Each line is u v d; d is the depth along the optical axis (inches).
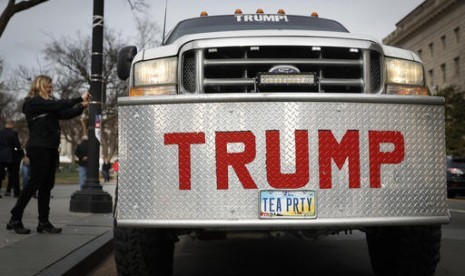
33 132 250.1
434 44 2282.2
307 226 132.1
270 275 209.2
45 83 255.8
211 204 133.3
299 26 223.0
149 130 136.6
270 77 146.3
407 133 136.9
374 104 135.8
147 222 135.3
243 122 133.8
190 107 135.1
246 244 287.1
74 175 1673.2
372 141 135.0
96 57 400.5
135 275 155.1
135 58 160.4
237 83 149.2
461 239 302.2
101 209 374.0
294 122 133.6
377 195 134.4
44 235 254.5
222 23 225.5
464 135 1483.8
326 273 212.4
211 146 134.0
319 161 133.3
